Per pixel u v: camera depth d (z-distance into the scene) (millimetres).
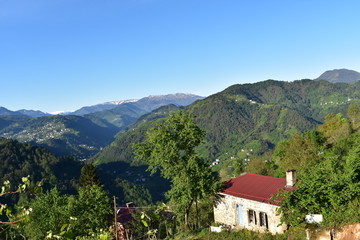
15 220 4477
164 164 32000
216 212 30922
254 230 26406
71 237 4684
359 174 23281
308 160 44781
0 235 4383
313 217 21594
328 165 24266
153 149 33656
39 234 28781
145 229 30203
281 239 22203
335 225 19375
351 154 26234
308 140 50438
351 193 20281
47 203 31688
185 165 31500
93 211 30641
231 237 24531
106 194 34594
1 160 172750
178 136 32938
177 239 27672
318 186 21516
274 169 59312
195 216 37719
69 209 30109
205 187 29359
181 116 34062
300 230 21531
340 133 60844
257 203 26156
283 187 26906
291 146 51281
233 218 28781
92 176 59750
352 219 19000
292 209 21766
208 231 27422
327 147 57938
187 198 29484
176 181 30703
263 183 29453
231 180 32312
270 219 25000
